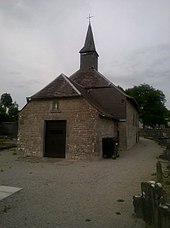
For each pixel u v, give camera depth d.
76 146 14.11
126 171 9.98
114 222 4.68
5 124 34.97
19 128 15.74
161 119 49.84
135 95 51.47
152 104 50.34
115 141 14.53
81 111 14.34
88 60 23.25
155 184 4.53
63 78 15.59
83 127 14.14
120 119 20.03
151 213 4.52
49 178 8.53
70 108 14.63
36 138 15.21
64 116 14.70
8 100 73.56
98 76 21.88
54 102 15.09
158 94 51.69
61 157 14.55
